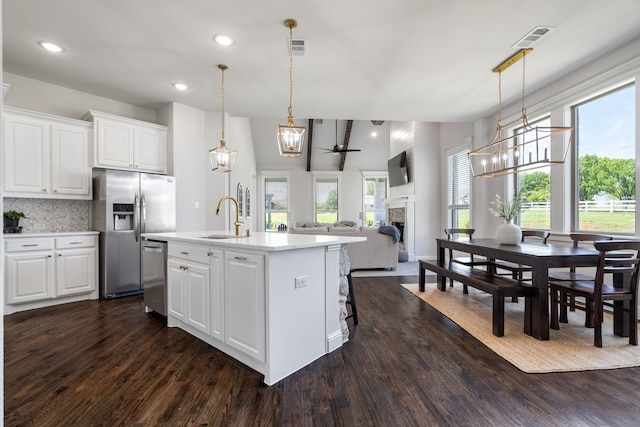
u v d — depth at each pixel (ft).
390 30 9.58
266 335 6.87
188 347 8.59
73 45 10.42
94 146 13.50
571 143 12.78
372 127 33.22
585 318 9.95
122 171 13.56
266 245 6.89
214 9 8.65
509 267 12.39
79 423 5.59
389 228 19.70
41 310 11.72
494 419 5.65
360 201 37.91
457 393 6.42
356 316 10.30
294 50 10.68
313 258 7.94
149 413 5.86
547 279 8.75
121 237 13.55
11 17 8.96
